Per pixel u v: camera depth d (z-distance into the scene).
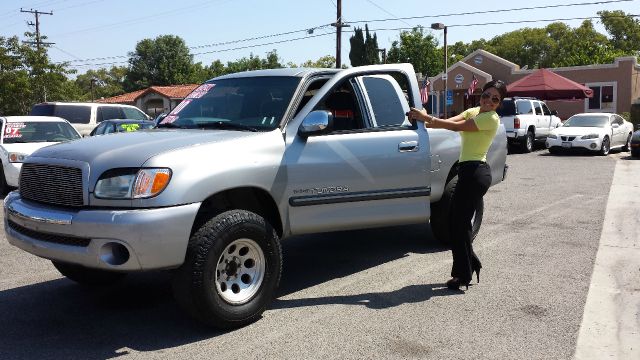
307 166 4.91
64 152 4.45
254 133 4.79
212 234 4.21
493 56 35.41
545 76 23.86
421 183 5.69
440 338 4.26
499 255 6.55
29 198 4.61
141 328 4.52
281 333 4.38
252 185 4.54
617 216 8.77
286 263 6.35
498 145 7.26
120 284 5.66
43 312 4.91
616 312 4.77
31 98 33.19
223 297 4.33
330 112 5.09
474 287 5.41
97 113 19.70
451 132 6.34
